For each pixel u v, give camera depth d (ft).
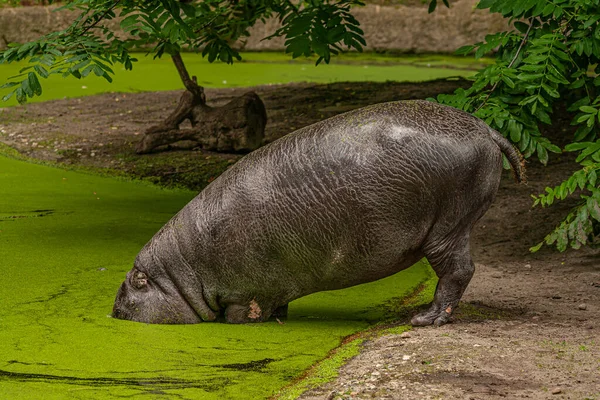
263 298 45.62
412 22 162.50
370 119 43.24
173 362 40.42
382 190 42.06
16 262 55.47
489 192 42.91
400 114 43.11
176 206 71.87
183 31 58.29
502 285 53.21
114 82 127.95
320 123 44.45
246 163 45.16
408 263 44.27
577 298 50.06
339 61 154.40
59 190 75.51
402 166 41.96
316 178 42.91
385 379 36.01
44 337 43.29
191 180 80.43
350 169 42.39
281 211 43.37
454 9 162.09
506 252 61.21
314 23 69.77
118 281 52.34
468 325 44.21
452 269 43.47
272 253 44.09
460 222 42.86
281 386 37.70
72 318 46.11
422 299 51.13
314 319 47.29
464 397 33.68
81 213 68.28
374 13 163.73
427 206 42.32
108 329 44.65
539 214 67.77
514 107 52.75
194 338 43.70
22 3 152.87
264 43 165.58
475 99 53.26
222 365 40.14
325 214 42.78
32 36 148.77
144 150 87.40
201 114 87.66
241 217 44.14
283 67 145.07
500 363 37.50
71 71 54.44
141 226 65.16
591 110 51.93
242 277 44.88
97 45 56.34
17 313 46.62
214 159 85.87
